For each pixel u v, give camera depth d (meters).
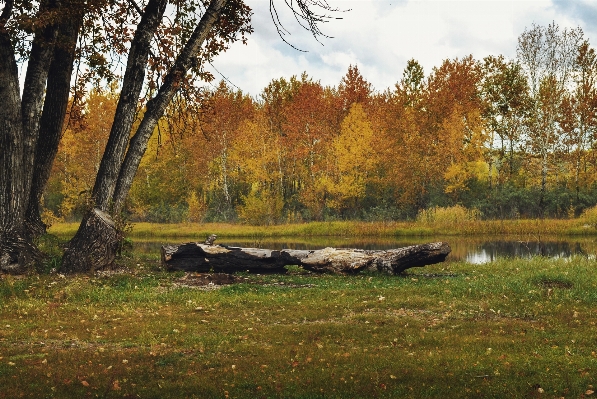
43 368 6.83
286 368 6.92
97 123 50.56
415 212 50.81
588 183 51.12
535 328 9.29
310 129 51.47
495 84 53.53
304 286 14.48
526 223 40.50
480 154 49.69
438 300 12.04
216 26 18.17
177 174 54.56
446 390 6.02
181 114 18.81
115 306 11.48
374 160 49.41
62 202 50.53
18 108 15.39
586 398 5.75
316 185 49.59
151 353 7.62
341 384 6.23
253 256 16.45
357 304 11.53
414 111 54.16
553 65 48.31
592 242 32.62
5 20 14.55
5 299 12.09
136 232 43.38
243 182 57.00
